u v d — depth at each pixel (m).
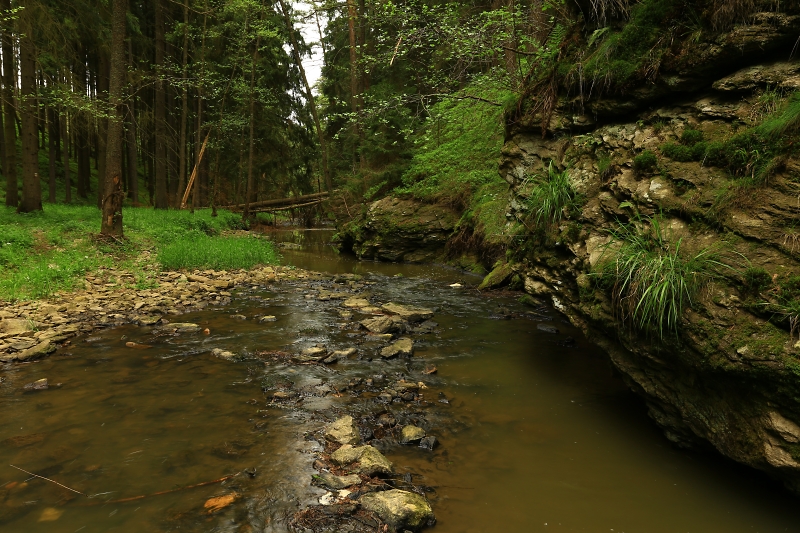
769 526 2.75
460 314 8.08
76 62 20.14
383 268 13.80
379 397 4.58
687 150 3.65
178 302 8.55
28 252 10.16
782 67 3.36
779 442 2.54
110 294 8.64
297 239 22.78
